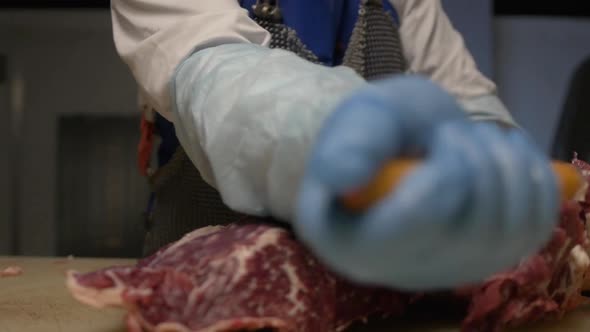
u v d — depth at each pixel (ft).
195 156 1.47
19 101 4.09
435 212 0.61
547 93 4.19
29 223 4.08
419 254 0.64
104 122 4.09
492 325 1.34
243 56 1.42
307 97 1.14
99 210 4.08
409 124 0.66
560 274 1.50
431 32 2.82
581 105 4.11
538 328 1.50
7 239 4.08
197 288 1.14
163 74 1.63
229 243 1.22
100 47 4.09
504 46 4.21
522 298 1.35
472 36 4.09
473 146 0.65
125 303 1.12
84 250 4.07
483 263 0.68
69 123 4.10
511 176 0.66
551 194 0.69
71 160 4.09
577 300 1.64
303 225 0.66
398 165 0.64
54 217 4.08
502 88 4.21
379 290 1.37
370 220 0.62
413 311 1.55
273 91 1.21
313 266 1.22
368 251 0.63
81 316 1.70
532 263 1.33
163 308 1.13
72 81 4.09
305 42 2.27
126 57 1.79
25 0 4.10
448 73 2.79
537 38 4.20
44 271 2.70
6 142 4.09
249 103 1.23
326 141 0.64
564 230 1.41
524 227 0.67
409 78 0.70
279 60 1.32
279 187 1.16
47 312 1.76
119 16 1.90
